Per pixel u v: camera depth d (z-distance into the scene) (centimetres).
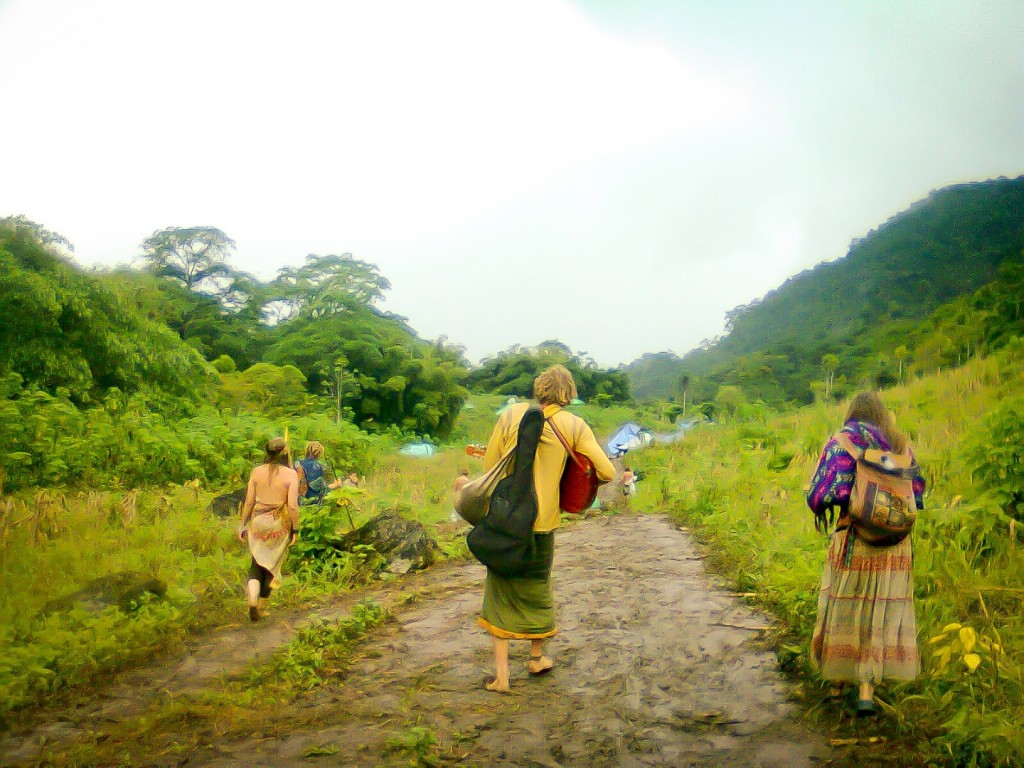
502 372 10844
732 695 425
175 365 2072
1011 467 579
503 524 434
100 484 1222
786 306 15700
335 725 404
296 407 3600
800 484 977
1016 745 312
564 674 476
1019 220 11531
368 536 813
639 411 6631
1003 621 445
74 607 570
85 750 373
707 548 844
